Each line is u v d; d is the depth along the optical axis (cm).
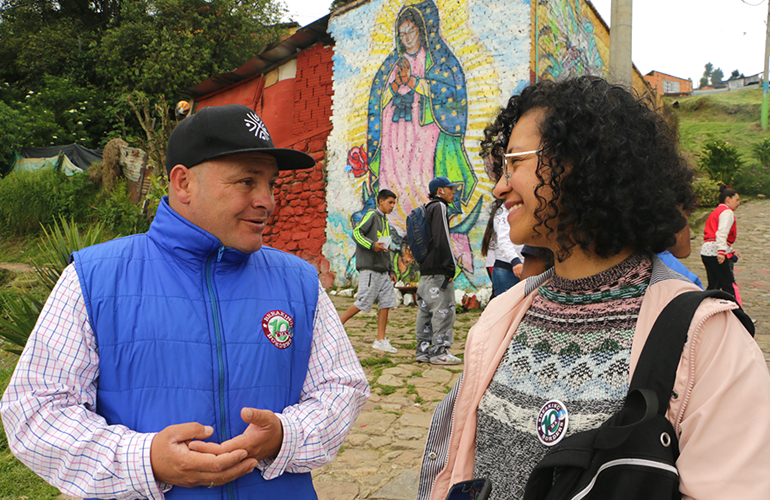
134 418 122
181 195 137
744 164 2039
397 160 912
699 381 86
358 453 324
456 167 852
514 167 113
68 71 2195
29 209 1262
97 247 134
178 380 125
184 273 134
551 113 106
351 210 970
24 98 2112
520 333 117
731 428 81
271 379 134
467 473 119
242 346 132
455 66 854
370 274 557
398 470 300
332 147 1002
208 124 131
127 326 125
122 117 1906
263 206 137
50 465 115
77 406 118
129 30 1973
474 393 123
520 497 102
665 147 105
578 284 108
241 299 137
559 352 106
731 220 646
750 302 793
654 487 83
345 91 986
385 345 568
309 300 149
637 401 88
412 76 900
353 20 972
